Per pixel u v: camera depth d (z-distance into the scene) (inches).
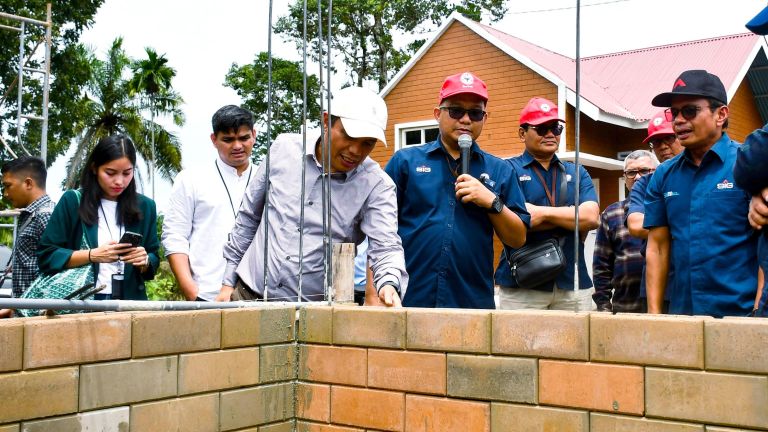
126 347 81.9
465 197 126.1
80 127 1315.2
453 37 618.5
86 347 78.4
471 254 132.9
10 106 962.7
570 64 669.3
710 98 119.4
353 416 93.7
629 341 74.4
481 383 83.4
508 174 137.7
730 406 68.7
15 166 160.6
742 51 619.2
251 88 933.2
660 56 657.6
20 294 139.8
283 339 98.3
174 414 86.1
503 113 591.2
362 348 93.0
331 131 110.8
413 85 639.8
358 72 1064.8
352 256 105.6
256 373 94.9
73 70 1000.2
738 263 116.4
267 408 96.3
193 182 154.7
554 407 78.9
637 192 155.2
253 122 158.9
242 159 157.8
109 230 129.2
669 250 129.8
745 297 115.3
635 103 599.5
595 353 76.4
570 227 162.1
